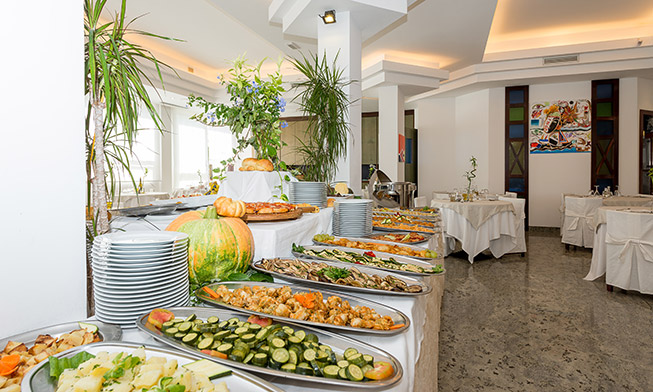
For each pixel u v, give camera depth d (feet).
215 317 2.62
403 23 16.19
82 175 3.00
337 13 12.42
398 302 3.34
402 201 13.55
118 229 4.16
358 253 4.94
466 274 13.67
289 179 7.97
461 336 8.34
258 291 3.17
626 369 6.85
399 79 21.53
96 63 3.47
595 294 11.22
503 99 24.99
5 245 2.53
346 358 2.18
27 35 2.60
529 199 24.85
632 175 22.84
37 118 2.68
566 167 24.00
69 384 1.77
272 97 7.70
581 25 19.93
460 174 27.45
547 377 6.60
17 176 2.58
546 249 18.42
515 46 22.31
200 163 34.55
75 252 2.96
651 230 10.47
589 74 21.84
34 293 2.69
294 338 2.31
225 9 14.42
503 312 9.80
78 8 2.91
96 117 3.61
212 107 7.73
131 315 2.72
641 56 20.18
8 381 1.96
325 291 3.29
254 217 5.01
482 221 15.10
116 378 1.81
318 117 10.97
